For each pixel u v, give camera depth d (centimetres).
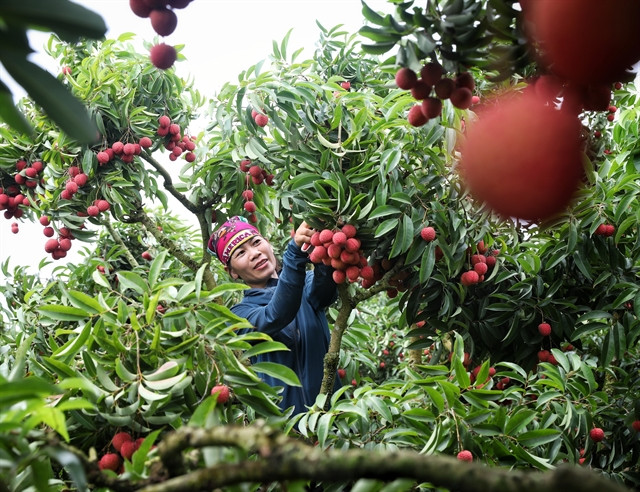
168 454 97
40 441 119
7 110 83
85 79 361
